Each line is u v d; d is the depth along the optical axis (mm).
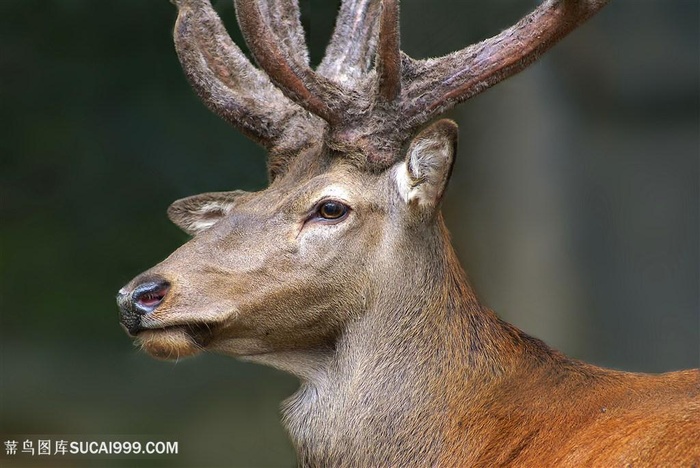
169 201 15219
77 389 14969
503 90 13406
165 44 15273
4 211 15664
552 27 6691
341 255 6531
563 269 13555
